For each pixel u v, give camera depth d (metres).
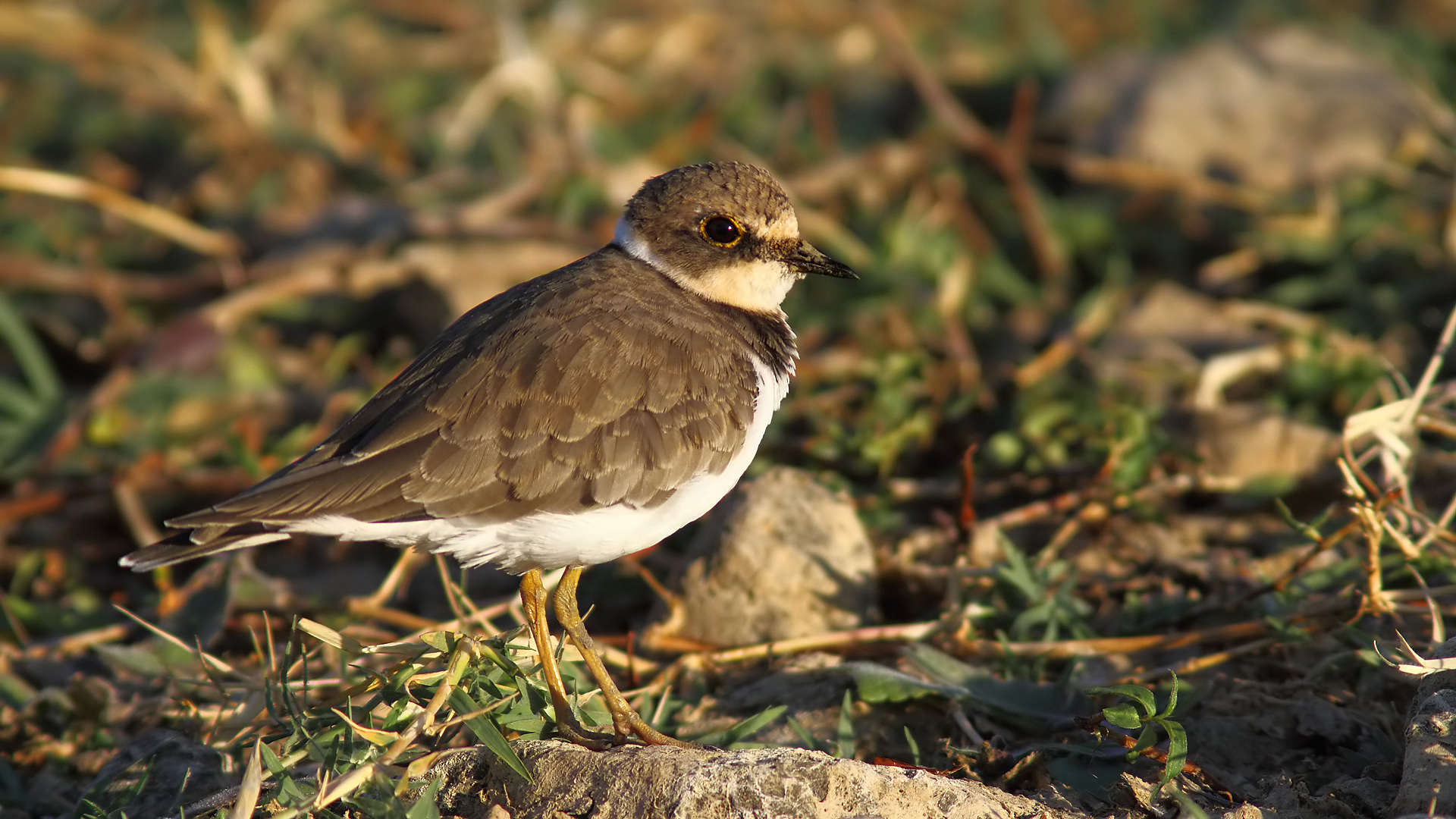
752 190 9.10
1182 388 12.48
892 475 12.12
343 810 7.17
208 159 17.59
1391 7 20.16
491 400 7.91
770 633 9.51
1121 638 9.31
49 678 9.89
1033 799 7.33
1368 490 10.10
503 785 7.21
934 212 15.10
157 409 13.20
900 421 12.08
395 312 14.37
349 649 7.68
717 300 9.11
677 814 6.69
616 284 8.71
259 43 18.69
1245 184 15.29
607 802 6.86
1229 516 11.10
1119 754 7.74
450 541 7.92
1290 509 11.02
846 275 9.20
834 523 9.81
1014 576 9.44
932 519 11.37
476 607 10.48
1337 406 12.15
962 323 14.16
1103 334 13.56
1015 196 15.06
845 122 17.77
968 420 12.70
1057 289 14.70
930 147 15.88
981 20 20.00
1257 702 8.43
